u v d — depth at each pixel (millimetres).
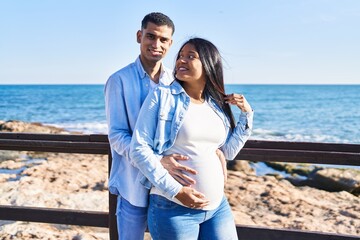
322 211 7090
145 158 2365
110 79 2766
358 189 10188
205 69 2475
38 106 51062
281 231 3344
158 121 2426
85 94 70625
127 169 2756
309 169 12008
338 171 10648
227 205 2641
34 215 3775
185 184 2434
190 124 2445
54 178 8961
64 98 62594
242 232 3416
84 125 33312
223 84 2572
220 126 2543
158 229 2473
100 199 6824
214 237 2547
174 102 2455
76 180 8852
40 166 10500
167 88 2480
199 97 2553
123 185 2777
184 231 2439
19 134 3629
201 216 2477
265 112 43969
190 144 2457
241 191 8344
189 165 2457
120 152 2664
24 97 64250
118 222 2848
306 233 3299
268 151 3250
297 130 32062
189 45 2502
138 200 2693
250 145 3328
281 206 7301
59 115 42562
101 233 4953
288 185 9234
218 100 2586
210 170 2484
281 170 12414
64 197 6871
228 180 9422
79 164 10945
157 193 2480
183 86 2549
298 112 43812
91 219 3678
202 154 2475
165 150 2463
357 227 6199
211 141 2510
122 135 2658
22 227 4941
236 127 2758
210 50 2494
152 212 2508
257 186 8789
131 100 2729
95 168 10383
